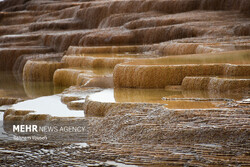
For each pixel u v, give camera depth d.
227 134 16.41
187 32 56.22
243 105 19.72
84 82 36.16
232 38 47.66
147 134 17.58
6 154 18.00
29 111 26.47
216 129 16.64
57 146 18.56
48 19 89.69
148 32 61.38
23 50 68.69
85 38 63.91
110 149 17.17
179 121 17.95
